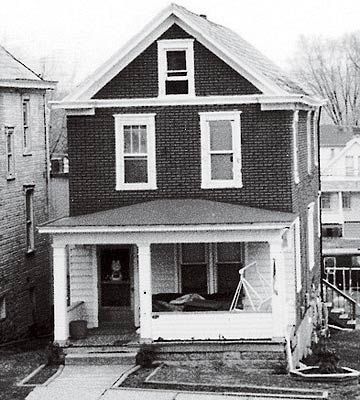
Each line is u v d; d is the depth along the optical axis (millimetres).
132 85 29656
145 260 27438
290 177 29312
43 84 38062
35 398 23359
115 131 29703
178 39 29422
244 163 29484
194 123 29594
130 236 27453
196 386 24375
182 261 29953
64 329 27391
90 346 27234
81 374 25922
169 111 29625
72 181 29859
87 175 29828
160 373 26031
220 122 29609
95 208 29828
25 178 36688
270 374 26656
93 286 29734
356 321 42344
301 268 32688
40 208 38406
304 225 33938
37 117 38375
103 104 29609
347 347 35312
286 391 23953
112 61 29453
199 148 29594
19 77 35906
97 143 29797
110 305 29812
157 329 27391
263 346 27047
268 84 29031
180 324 27344
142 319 27328
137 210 28969
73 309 28750
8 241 34719
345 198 75625
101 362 27016
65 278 27609
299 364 29406
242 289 29500
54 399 23266
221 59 29344
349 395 23719
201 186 29656
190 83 29469
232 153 29547
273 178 29391
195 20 30250
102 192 29828
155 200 29781
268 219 27328
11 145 35281
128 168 29875
